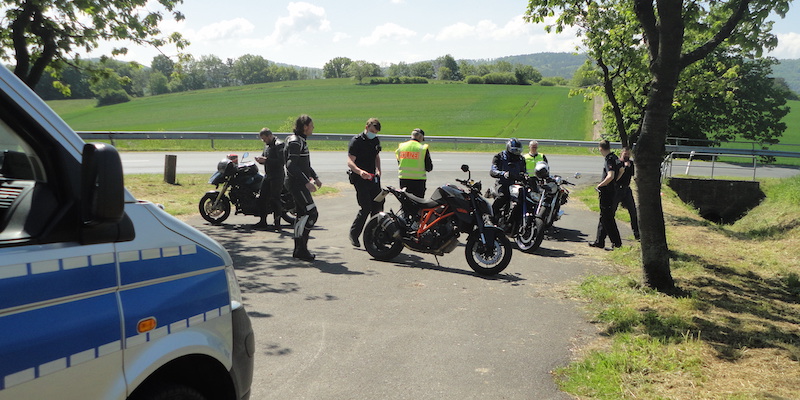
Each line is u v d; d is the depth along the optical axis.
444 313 6.00
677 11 6.70
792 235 12.20
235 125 64.44
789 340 5.43
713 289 7.44
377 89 103.38
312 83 130.88
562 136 52.75
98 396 2.06
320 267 7.65
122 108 89.19
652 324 5.73
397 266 7.94
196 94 113.38
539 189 10.59
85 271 2.04
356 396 4.04
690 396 4.14
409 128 58.56
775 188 21.44
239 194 10.34
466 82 119.94
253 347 2.88
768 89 40.34
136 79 147.38
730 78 13.78
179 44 14.83
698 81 13.51
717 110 39.69
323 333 5.23
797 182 20.58
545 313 6.14
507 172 9.55
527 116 66.81
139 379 2.20
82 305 2.02
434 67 177.50
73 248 2.01
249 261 7.82
